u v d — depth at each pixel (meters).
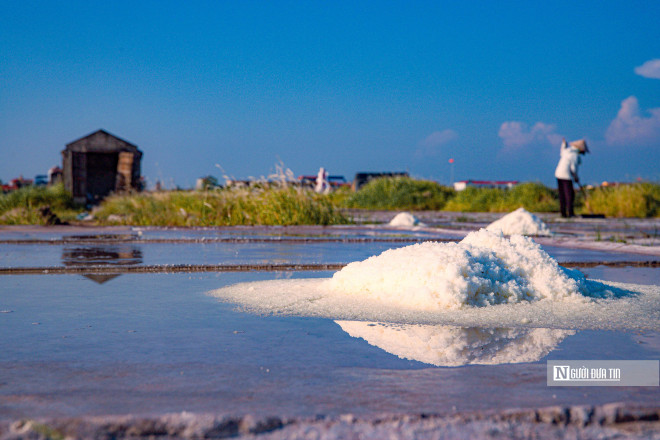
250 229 13.89
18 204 22.09
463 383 2.22
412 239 10.62
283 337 3.02
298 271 6.06
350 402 2.00
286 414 1.86
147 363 2.52
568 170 18.98
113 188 31.61
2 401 2.01
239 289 4.67
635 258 7.30
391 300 4.00
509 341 2.93
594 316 3.53
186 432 1.74
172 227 14.10
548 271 4.23
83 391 2.13
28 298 4.28
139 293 4.52
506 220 12.09
